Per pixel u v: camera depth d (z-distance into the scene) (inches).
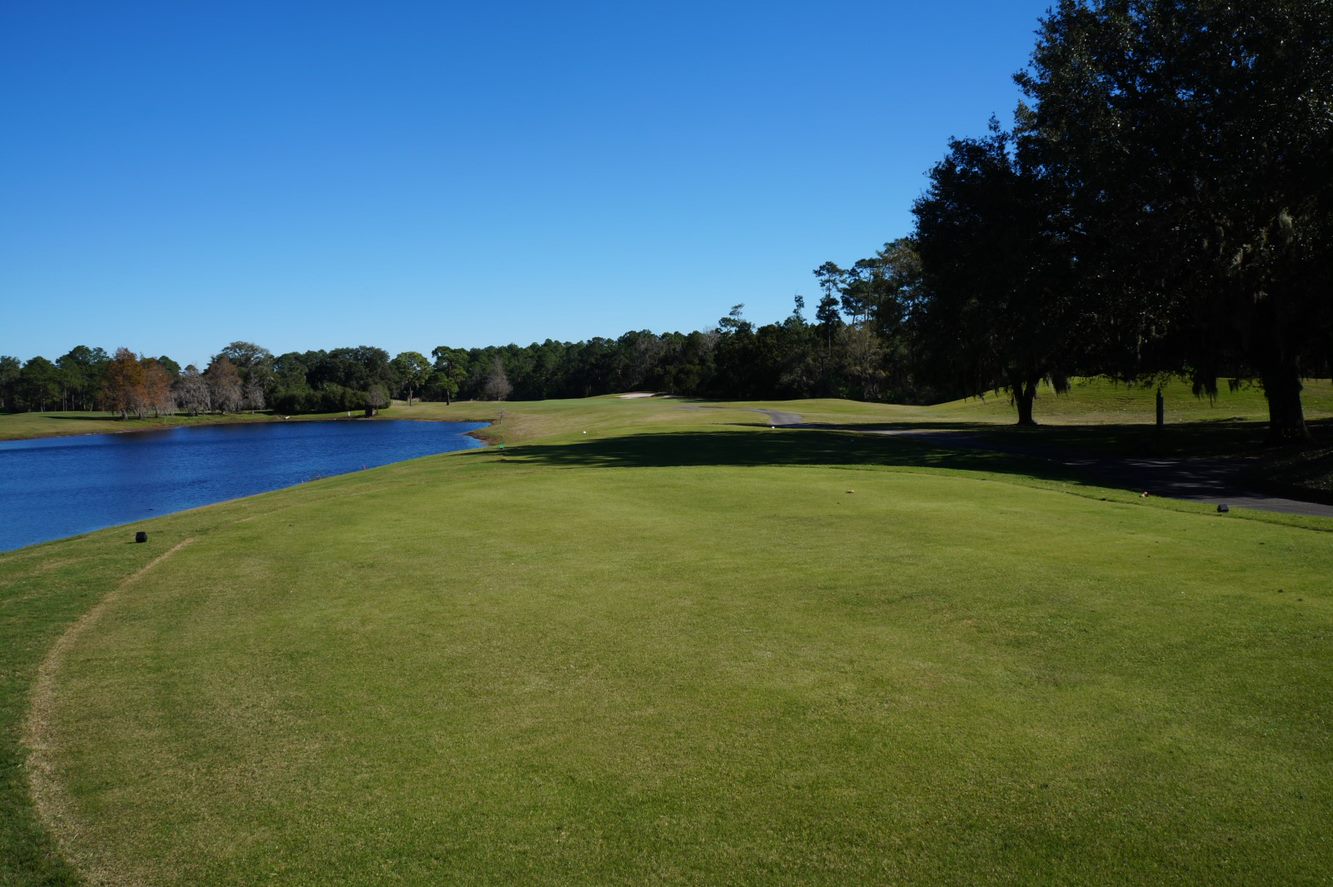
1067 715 223.0
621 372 5556.1
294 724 233.9
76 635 322.0
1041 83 1094.4
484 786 195.2
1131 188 949.8
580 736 220.4
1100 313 1045.2
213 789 197.9
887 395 3705.7
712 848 167.0
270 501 717.9
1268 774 189.2
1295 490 641.0
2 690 264.5
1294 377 1015.0
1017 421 1910.7
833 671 260.5
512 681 261.1
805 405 2864.2
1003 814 176.1
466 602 354.3
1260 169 863.1
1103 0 1050.1
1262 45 871.1
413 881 158.9
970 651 274.1
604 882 157.1
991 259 1095.0
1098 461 923.4
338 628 323.0
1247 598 320.2
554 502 633.6
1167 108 936.3
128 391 4222.4
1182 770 192.1
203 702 251.9
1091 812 175.9
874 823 174.4
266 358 5944.9
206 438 2918.3
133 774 206.5
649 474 805.2
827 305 3973.9
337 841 173.9
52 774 207.5
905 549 428.1
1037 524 490.6
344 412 4498.0
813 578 373.7
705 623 313.4
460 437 2479.1
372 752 214.8
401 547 476.1
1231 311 1005.2
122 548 494.6
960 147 1211.2
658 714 232.7
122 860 169.3
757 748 209.9
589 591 365.1
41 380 4670.3
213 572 426.9
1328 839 163.8
